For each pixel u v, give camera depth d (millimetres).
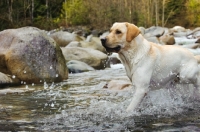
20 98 6402
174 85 5879
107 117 4840
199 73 5750
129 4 39344
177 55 5598
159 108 5367
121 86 7430
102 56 12375
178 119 4648
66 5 41906
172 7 44312
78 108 5484
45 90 7359
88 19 39719
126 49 5320
